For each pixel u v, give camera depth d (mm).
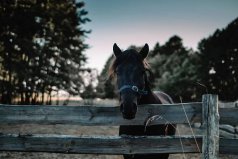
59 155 7559
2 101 29156
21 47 27125
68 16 35125
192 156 7785
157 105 4020
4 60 26938
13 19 26812
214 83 45094
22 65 27594
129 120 4020
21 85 29250
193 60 53625
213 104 3893
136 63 3973
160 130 4441
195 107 4004
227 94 43688
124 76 3850
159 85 50688
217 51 44844
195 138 3965
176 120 4020
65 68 34438
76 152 4016
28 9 28297
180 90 47375
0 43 27328
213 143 3869
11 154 7496
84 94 37250
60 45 34156
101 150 3990
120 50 4383
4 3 27141
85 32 35375
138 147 3965
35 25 27812
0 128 13430
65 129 13328
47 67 31203
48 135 4055
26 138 4027
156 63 60344
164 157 4555
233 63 43875
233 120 3980
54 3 33031
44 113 4047
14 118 4059
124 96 3719
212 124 3879
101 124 4027
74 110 4035
